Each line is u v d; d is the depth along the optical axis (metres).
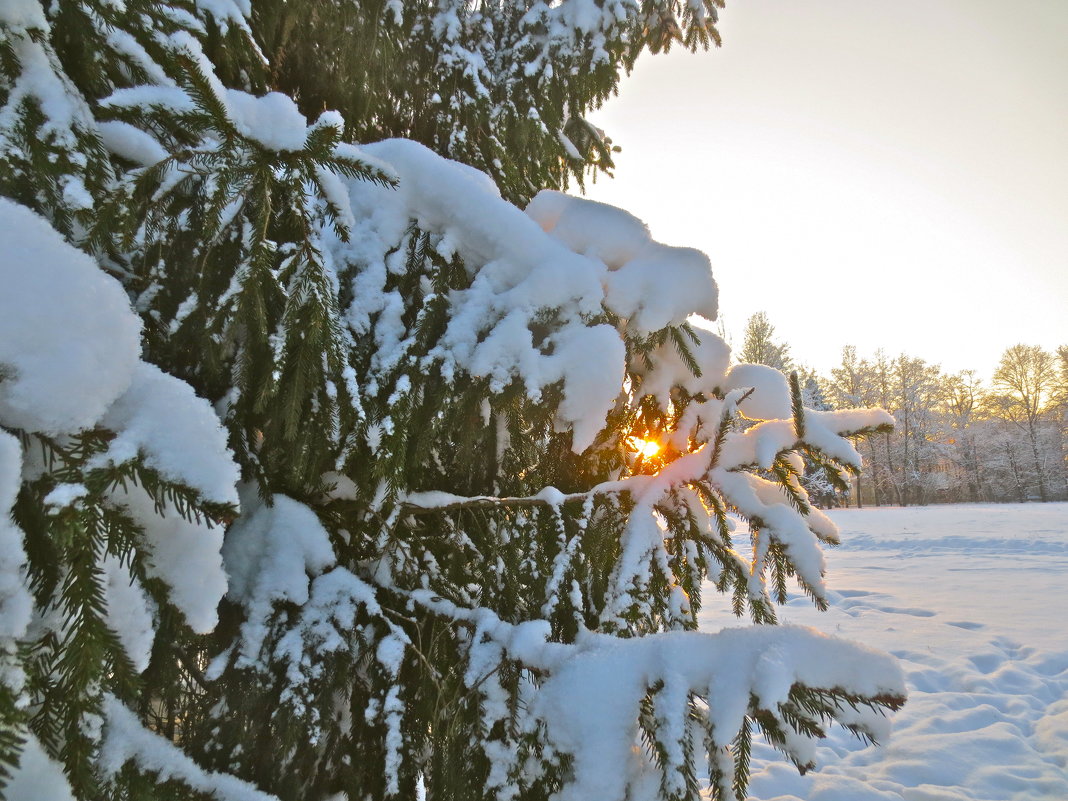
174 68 1.17
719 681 1.18
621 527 1.99
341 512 1.76
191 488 0.81
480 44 3.26
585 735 1.28
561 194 2.15
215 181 1.21
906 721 4.76
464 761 1.44
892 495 44.03
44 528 0.77
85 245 1.13
